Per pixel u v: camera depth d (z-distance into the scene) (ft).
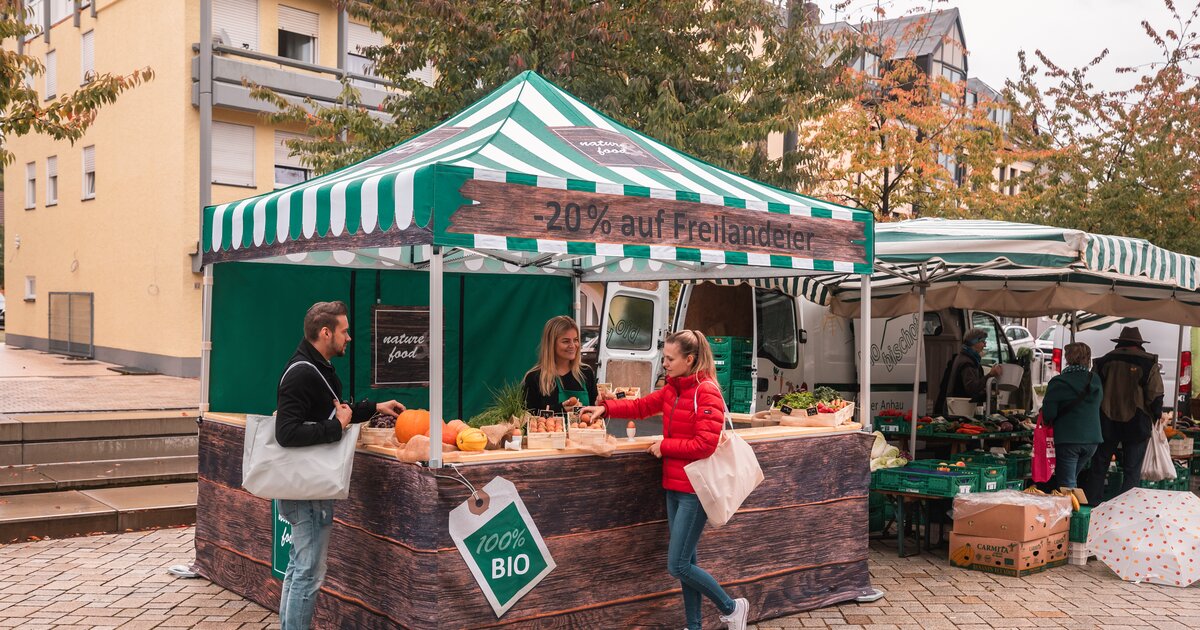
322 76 64.08
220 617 18.71
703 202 17.34
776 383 33.47
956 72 98.43
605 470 16.71
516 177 15.07
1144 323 50.75
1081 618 19.56
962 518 23.85
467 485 15.10
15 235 79.87
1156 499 23.77
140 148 61.52
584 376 19.84
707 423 15.89
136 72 35.06
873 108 63.87
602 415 17.24
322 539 16.02
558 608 16.17
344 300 23.77
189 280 57.52
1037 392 41.32
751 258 18.07
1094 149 67.36
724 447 16.21
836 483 20.18
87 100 33.63
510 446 15.89
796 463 19.38
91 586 20.85
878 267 26.66
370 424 16.76
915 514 25.88
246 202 19.77
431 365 14.93
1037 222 66.74
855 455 20.58
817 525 19.80
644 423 23.30
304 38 64.23
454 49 39.17
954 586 22.00
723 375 33.14
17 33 33.24
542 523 15.96
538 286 26.84
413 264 24.43
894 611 19.88
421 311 24.82
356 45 66.90
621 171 17.72
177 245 57.47
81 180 68.85
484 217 14.75
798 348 33.30
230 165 60.03
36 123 33.45
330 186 16.78
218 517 20.83
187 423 34.94
